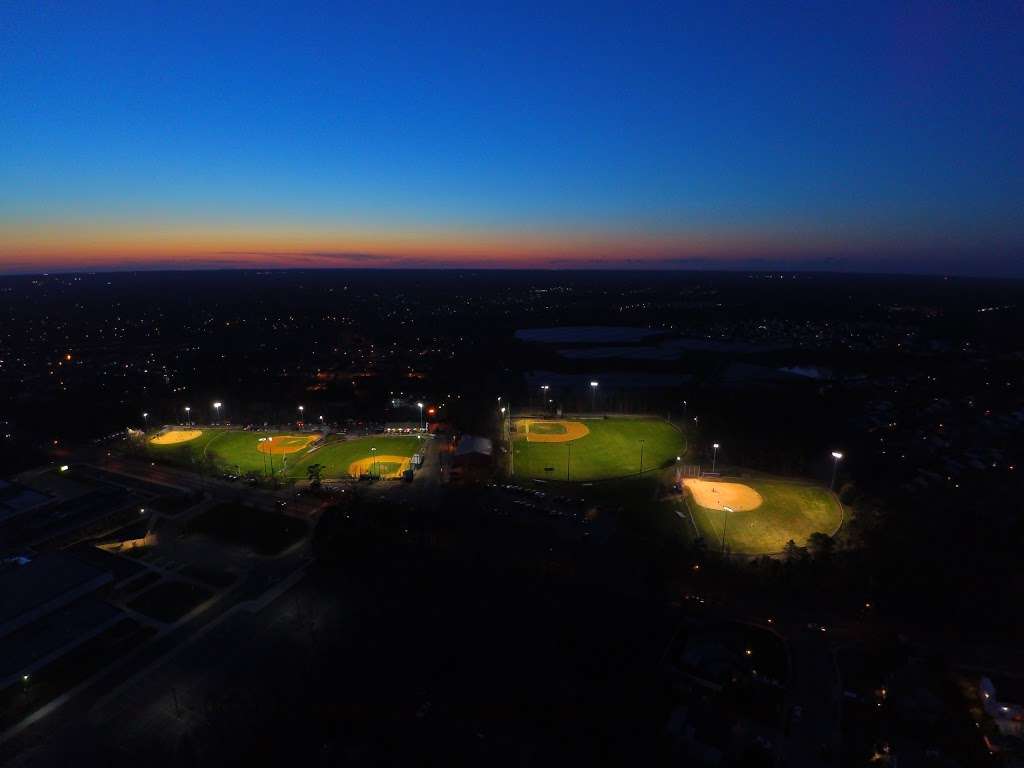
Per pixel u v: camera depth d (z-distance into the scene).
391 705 65.38
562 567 92.50
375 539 98.00
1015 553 94.56
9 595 79.75
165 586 89.00
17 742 61.66
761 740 60.50
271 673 70.69
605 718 63.53
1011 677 69.75
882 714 64.12
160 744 61.12
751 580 88.06
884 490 121.12
